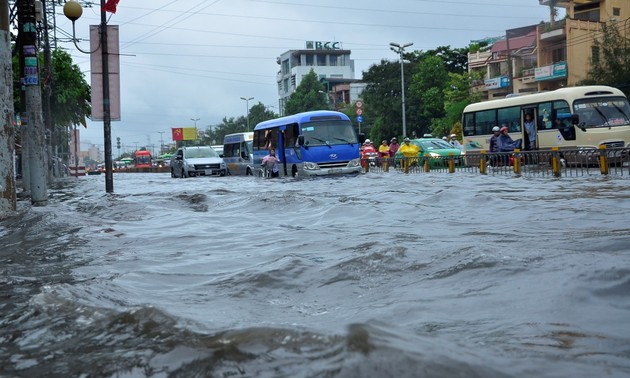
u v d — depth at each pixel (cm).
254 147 3108
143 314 281
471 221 754
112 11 1798
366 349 189
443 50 7056
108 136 1823
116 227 811
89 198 1519
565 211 806
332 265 431
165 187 2159
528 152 2047
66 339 262
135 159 9894
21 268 507
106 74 1802
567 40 4884
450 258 415
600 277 328
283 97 14050
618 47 4097
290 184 1995
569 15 5159
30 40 1302
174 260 527
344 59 13300
